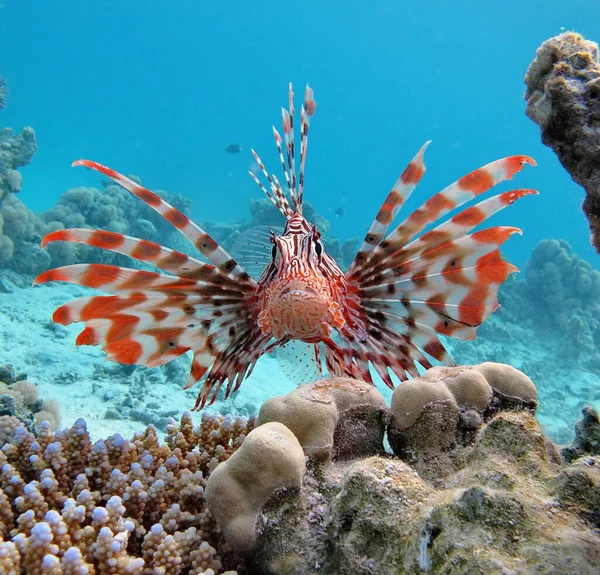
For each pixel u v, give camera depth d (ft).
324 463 0.85
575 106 0.94
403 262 1.21
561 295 8.08
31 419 1.99
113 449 1.12
